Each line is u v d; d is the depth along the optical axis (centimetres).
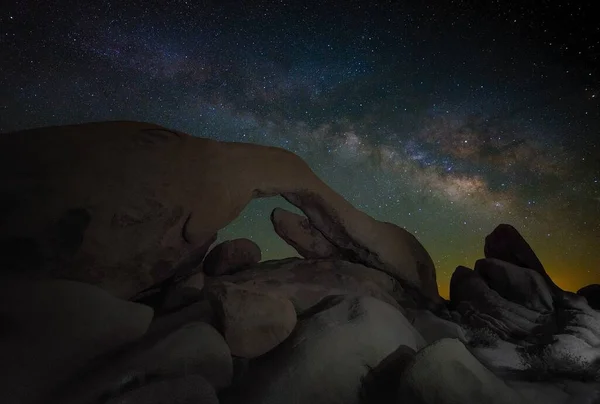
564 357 643
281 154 746
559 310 760
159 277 596
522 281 802
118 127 647
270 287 665
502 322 754
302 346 496
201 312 531
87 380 406
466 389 472
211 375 459
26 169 546
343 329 516
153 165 615
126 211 565
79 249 523
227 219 645
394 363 520
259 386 468
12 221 504
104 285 539
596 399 574
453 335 696
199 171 645
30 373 386
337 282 725
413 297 820
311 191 743
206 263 804
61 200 532
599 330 707
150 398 388
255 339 506
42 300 428
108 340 438
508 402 481
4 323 405
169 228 593
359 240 770
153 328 498
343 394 484
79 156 580
